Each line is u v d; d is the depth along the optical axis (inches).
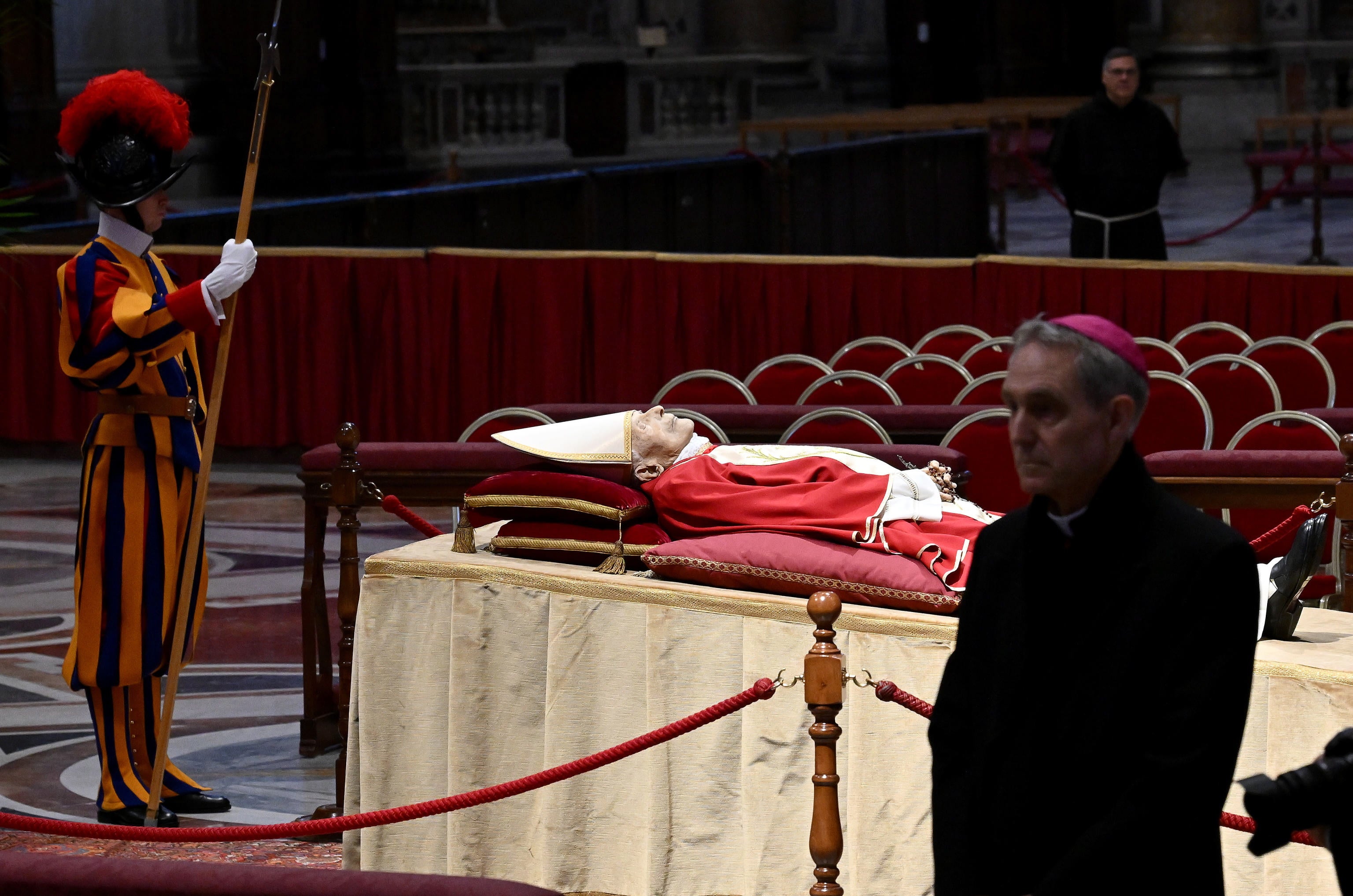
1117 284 1161.4
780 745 476.7
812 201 1831.9
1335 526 622.2
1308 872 425.1
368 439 1204.5
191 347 620.1
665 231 1665.8
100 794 602.5
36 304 1217.4
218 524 1065.5
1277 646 432.5
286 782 639.1
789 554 478.9
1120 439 296.4
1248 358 921.5
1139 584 290.8
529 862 517.3
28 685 764.0
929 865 466.0
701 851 491.8
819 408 773.9
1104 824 284.7
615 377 1190.9
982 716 305.4
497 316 1192.2
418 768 525.7
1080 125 1349.7
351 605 609.3
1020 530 305.1
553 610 502.6
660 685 489.4
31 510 1106.1
